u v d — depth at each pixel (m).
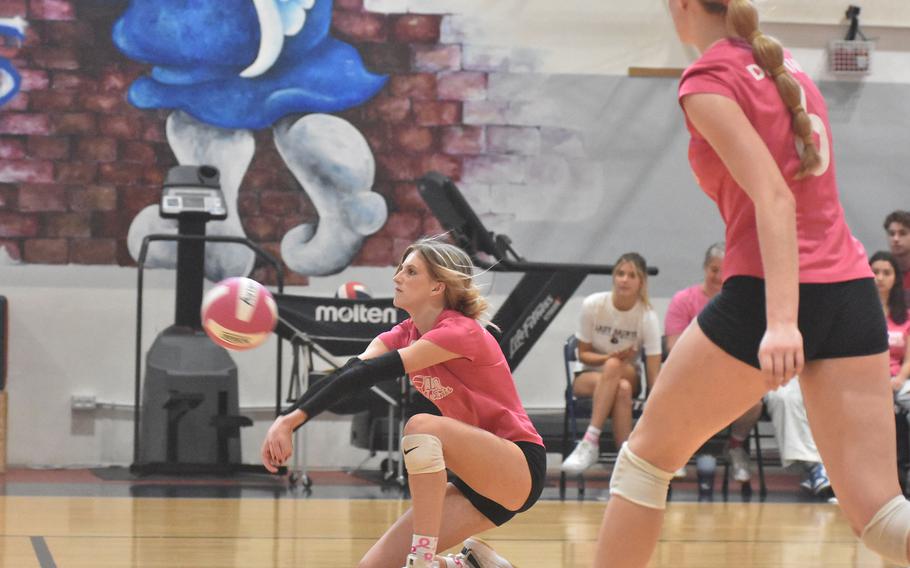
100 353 15.71
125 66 15.75
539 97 16.55
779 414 14.23
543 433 14.77
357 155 16.17
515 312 13.99
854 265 4.41
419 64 16.30
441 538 6.38
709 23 4.71
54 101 15.62
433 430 6.11
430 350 6.16
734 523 11.32
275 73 16.02
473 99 16.41
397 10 16.25
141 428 15.22
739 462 14.28
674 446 4.63
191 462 14.23
